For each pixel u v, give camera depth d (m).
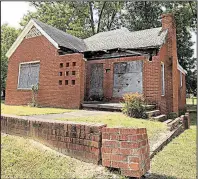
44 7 28.06
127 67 13.68
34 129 4.86
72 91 12.62
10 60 16.56
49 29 15.55
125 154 3.32
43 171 3.59
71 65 12.84
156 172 3.81
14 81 16.00
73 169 3.59
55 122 4.41
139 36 14.74
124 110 9.91
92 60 15.18
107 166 3.46
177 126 8.55
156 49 12.62
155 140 5.86
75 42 16.14
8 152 4.31
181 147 5.75
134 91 13.16
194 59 25.06
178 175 3.75
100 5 29.19
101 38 17.31
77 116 8.39
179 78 17.31
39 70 14.57
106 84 14.36
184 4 23.31
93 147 3.77
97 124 3.90
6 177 3.46
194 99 29.50
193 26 24.41
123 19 29.06
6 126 5.54
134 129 3.33
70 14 28.36
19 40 15.88
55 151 4.27
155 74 12.30
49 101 13.55
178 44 24.72
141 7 26.05
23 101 15.23
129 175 3.25
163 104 12.66
